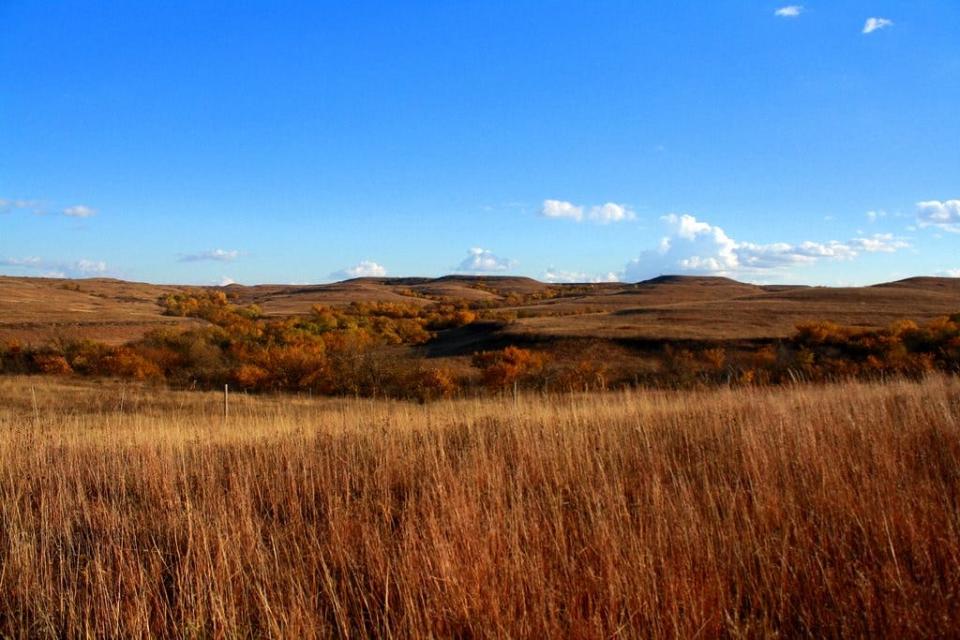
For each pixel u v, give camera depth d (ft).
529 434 22.35
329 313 301.43
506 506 15.40
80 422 31.86
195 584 13.38
